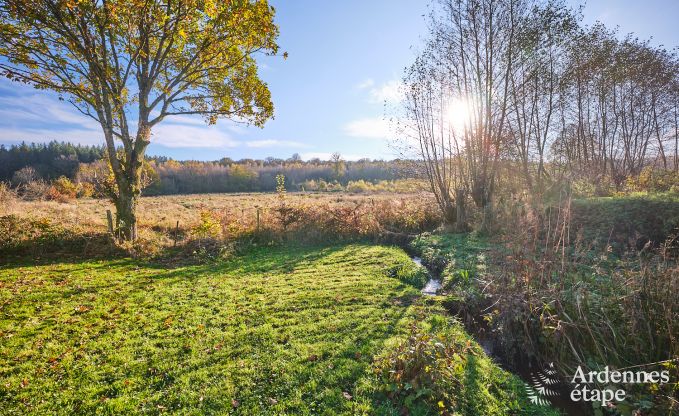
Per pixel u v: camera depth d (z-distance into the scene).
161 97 15.99
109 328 7.13
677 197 12.95
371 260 12.84
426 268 12.01
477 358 5.68
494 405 4.58
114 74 15.21
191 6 14.23
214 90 17.80
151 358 5.89
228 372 5.39
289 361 5.67
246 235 16.84
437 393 4.60
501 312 6.42
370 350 5.91
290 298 8.77
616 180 22.92
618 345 5.08
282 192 21.58
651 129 26.42
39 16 12.57
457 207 17.98
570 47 17.48
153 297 9.07
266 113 17.92
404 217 19.16
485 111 17.72
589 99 23.83
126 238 15.04
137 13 13.81
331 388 4.93
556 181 19.53
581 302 5.68
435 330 6.74
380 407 4.48
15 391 4.98
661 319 5.04
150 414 4.49
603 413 4.58
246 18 15.32
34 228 14.52
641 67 22.23
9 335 6.73
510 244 8.61
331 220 17.62
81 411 4.58
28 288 9.62
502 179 21.92
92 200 34.44
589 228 12.38
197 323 7.34
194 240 15.85
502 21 16.38
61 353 6.09
